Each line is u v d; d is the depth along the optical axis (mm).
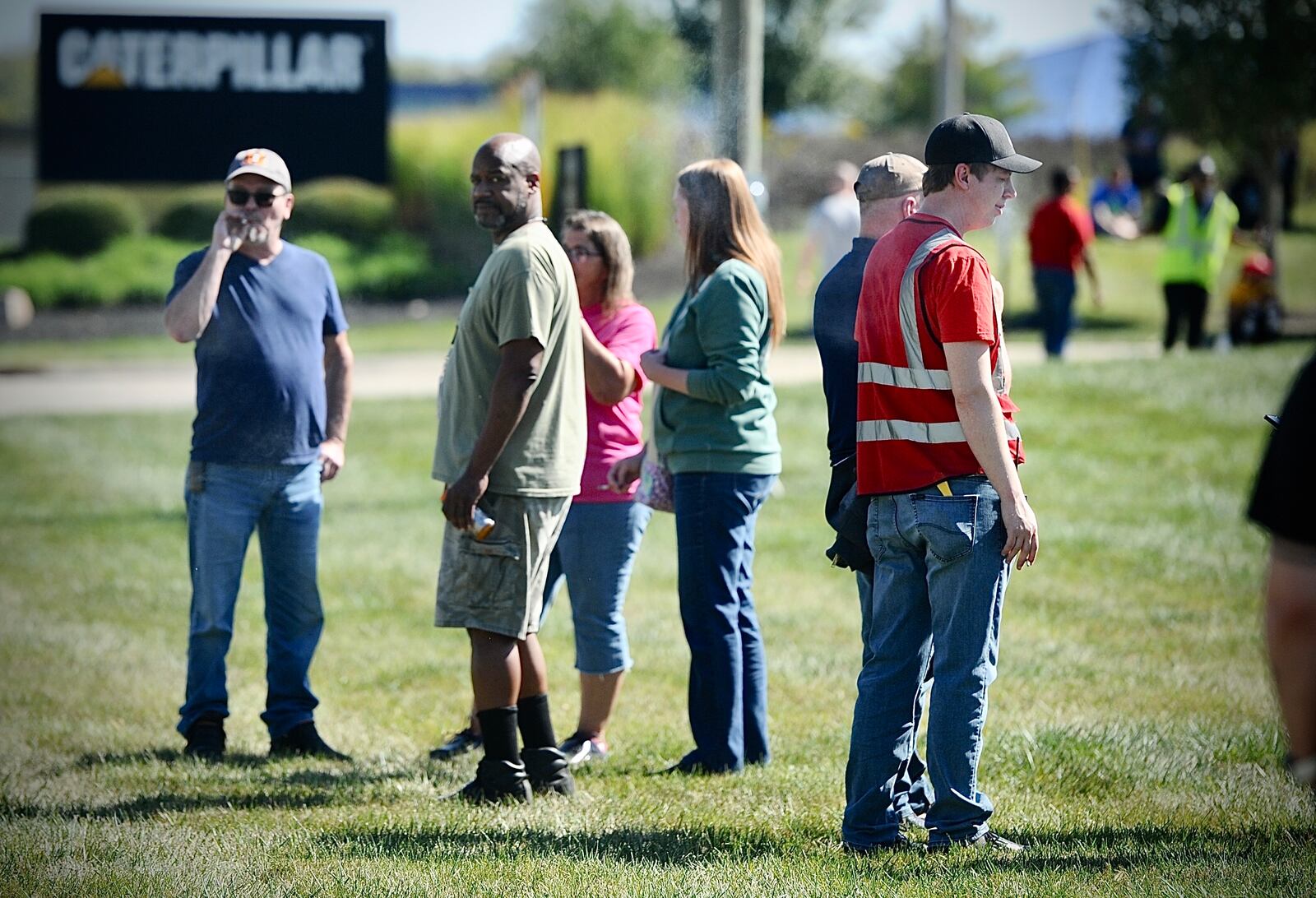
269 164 22109
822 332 17641
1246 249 104750
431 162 123250
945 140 15867
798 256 113812
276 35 110688
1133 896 14602
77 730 24234
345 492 47875
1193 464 44719
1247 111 88125
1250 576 33406
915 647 16359
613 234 22094
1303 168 122625
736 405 20328
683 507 20547
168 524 44438
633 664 28047
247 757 22703
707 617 20547
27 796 19875
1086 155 119125
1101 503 40812
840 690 25688
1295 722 8586
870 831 16609
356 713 25344
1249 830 17125
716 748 20688
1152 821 17688
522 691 19672
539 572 18906
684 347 20406
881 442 15922
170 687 27406
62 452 57656
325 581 36094
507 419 18000
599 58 159875
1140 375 55750
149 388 77125
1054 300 64938
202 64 110250
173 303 21906
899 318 15648
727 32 44188
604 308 22266
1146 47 92125
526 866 16141
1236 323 71875
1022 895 14609
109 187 121688
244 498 22578
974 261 15359
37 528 44000
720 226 20266
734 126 44406
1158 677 25281
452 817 18375
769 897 14867
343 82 111375
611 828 18000
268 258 22797
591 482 21719
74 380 80562
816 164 134000
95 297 112562
